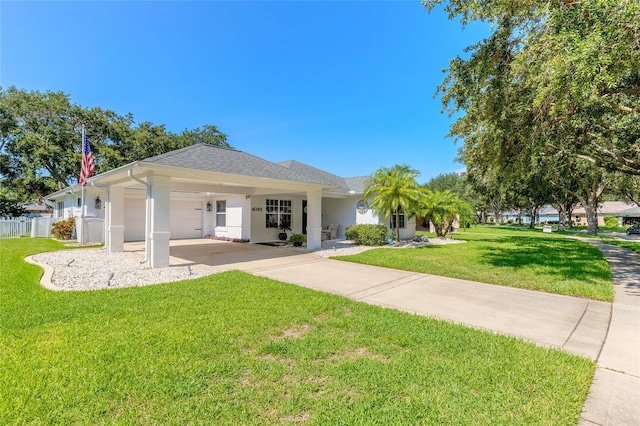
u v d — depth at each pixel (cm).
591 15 540
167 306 509
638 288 674
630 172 1098
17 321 430
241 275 767
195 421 230
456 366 317
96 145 2675
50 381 278
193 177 916
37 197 2936
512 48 813
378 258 1072
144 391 265
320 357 338
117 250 1197
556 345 380
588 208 2741
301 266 945
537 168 1495
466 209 2089
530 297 602
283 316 464
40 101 2453
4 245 1348
